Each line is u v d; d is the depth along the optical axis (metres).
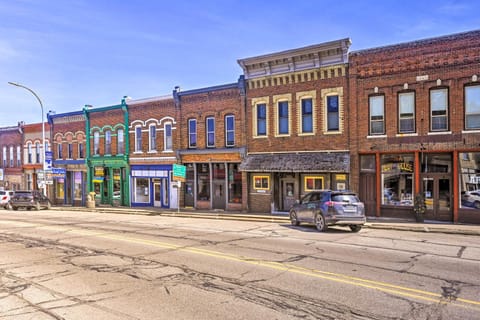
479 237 14.68
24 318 6.30
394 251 11.57
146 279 8.57
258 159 23.95
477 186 18.12
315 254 11.09
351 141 20.92
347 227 17.69
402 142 19.67
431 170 19.28
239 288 7.80
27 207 32.00
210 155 26.56
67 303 7.04
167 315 6.35
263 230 16.69
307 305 6.76
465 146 18.19
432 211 19.22
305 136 22.58
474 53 17.95
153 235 15.15
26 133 40.84
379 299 7.04
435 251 11.59
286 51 22.58
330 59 21.67
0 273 9.31
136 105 31.16
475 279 8.36
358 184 20.84
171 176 29.17
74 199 36.62
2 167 43.84
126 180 32.16
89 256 11.11
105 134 33.72
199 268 9.47
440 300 6.97
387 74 20.03
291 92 23.09
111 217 23.97
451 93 18.47
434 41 18.81
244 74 24.77
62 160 37.00
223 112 25.98
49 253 11.66
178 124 28.28
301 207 17.89
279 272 9.00
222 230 16.72
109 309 6.67
